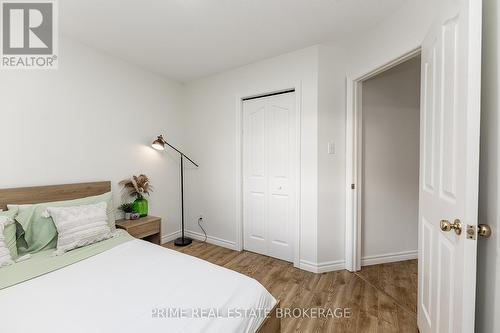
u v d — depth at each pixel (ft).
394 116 8.12
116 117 8.32
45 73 6.53
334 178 7.68
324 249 7.67
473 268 2.89
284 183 8.48
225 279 4.09
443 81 3.68
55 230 5.73
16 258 5.10
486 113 3.13
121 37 7.02
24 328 2.95
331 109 7.57
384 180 8.14
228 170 9.71
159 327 2.92
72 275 4.29
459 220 3.09
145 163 9.36
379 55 6.30
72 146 7.13
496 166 2.96
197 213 10.75
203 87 10.29
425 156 4.53
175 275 4.23
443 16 3.64
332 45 7.50
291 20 6.19
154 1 5.42
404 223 8.36
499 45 2.91
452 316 3.35
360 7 5.65
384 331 5.05
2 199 5.60
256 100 9.04
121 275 4.25
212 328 2.97
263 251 9.09
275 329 4.10
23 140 6.14
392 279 7.19
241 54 8.11
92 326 2.93
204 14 5.92
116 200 8.32
